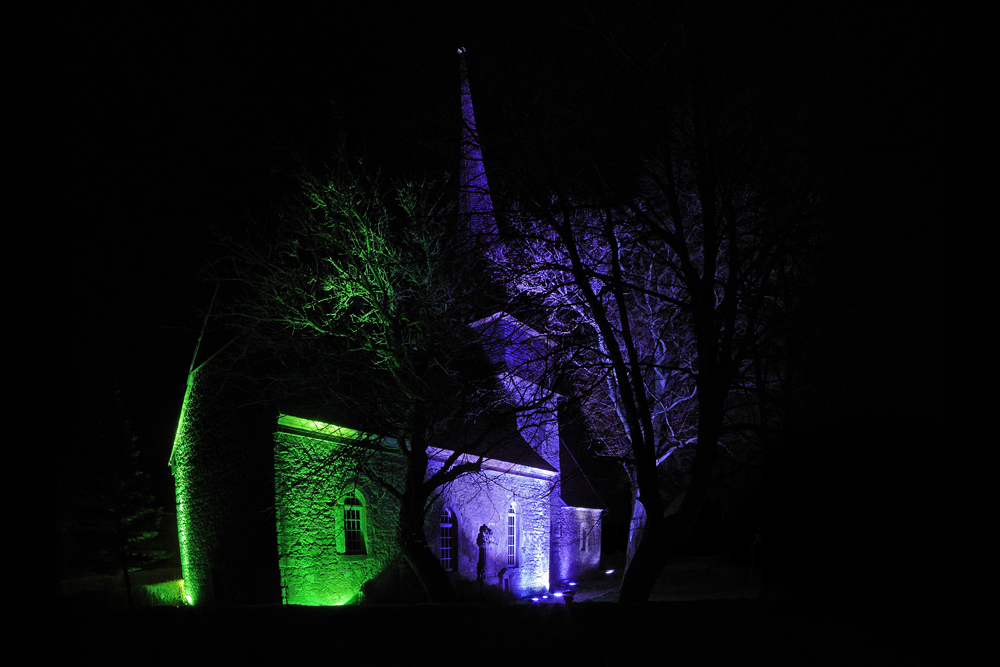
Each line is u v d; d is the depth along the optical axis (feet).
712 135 30.25
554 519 92.38
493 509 78.18
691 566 87.25
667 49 31.09
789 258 34.91
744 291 31.42
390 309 48.88
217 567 62.03
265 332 54.34
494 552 77.20
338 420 59.06
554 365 35.35
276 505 54.90
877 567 19.30
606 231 33.47
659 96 30.50
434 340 48.29
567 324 42.50
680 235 32.09
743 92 31.65
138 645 21.30
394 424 47.73
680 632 19.98
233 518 60.29
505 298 40.24
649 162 33.76
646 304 48.32
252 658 20.24
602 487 106.52
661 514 32.81
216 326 69.77
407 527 48.65
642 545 32.96
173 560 95.45
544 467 88.48
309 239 49.83
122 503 81.82
